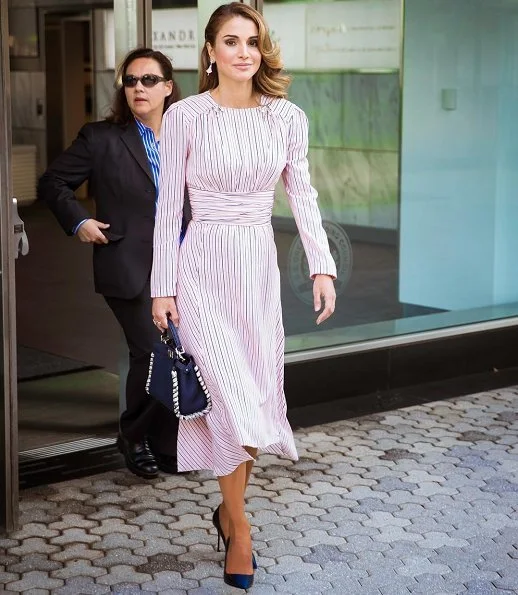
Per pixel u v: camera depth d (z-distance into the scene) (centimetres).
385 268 662
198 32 562
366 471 527
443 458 546
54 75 1584
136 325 507
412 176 671
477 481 517
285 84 406
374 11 645
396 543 449
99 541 447
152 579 415
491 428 594
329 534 457
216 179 394
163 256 401
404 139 666
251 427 394
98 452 548
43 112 1584
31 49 1584
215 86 407
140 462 514
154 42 632
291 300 623
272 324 411
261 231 404
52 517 470
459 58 682
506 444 569
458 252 693
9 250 436
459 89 684
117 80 512
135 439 518
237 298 400
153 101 501
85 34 1585
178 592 405
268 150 396
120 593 403
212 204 398
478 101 693
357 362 641
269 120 398
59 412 613
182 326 404
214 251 398
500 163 705
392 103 659
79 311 865
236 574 405
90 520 467
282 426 424
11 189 435
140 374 509
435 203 682
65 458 539
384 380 654
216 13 395
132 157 505
